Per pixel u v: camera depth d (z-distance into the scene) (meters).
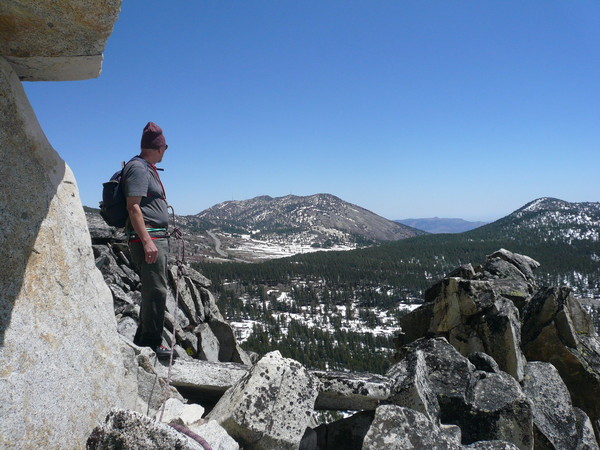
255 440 5.24
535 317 10.33
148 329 6.92
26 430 3.46
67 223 4.77
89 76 4.80
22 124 4.32
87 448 3.58
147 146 6.76
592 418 9.47
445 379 7.52
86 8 3.69
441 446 5.14
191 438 4.07
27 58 4.34
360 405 6.45
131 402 5.26
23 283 3.91
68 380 4.10
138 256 6.74
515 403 7.06
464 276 12.00
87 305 4.85
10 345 3.55
